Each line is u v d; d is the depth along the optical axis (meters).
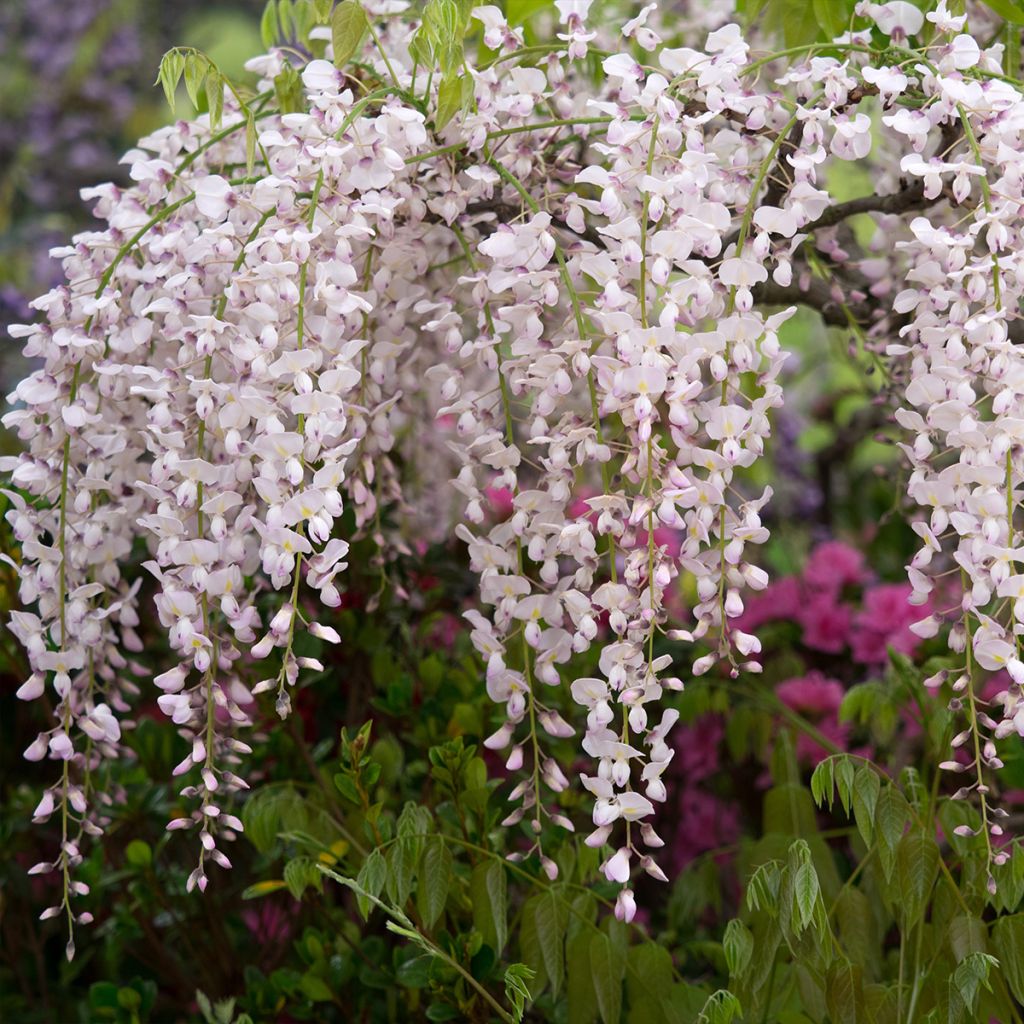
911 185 1.46
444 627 1.93
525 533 1.22
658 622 1.16
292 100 1.43
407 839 1.26
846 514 2.89
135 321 1.29
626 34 1.33
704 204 1.16
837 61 1.25
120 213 1.32
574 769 1.73
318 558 1.13
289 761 1.66
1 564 1.59
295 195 1.24
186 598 1.16
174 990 1.81
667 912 1.72
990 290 1.17
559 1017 1.43
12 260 3.85
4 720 2.01
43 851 1.92
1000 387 1.12
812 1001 1.32
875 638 1.94
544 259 1.19
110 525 1.33
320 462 1.32
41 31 4.95
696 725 1.90
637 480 1.16
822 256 1.64
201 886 1.19
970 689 1.16
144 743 1.69
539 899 1.30
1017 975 1.22
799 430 2.98
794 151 1.37
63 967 1.73
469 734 1.59
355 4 1.29
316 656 1.59
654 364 1.12
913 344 1.33
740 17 1.94
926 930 1.32
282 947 1.69
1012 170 1.15
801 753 1.86
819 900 1.20
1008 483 1.10
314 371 1.19
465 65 1.26
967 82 1.23
